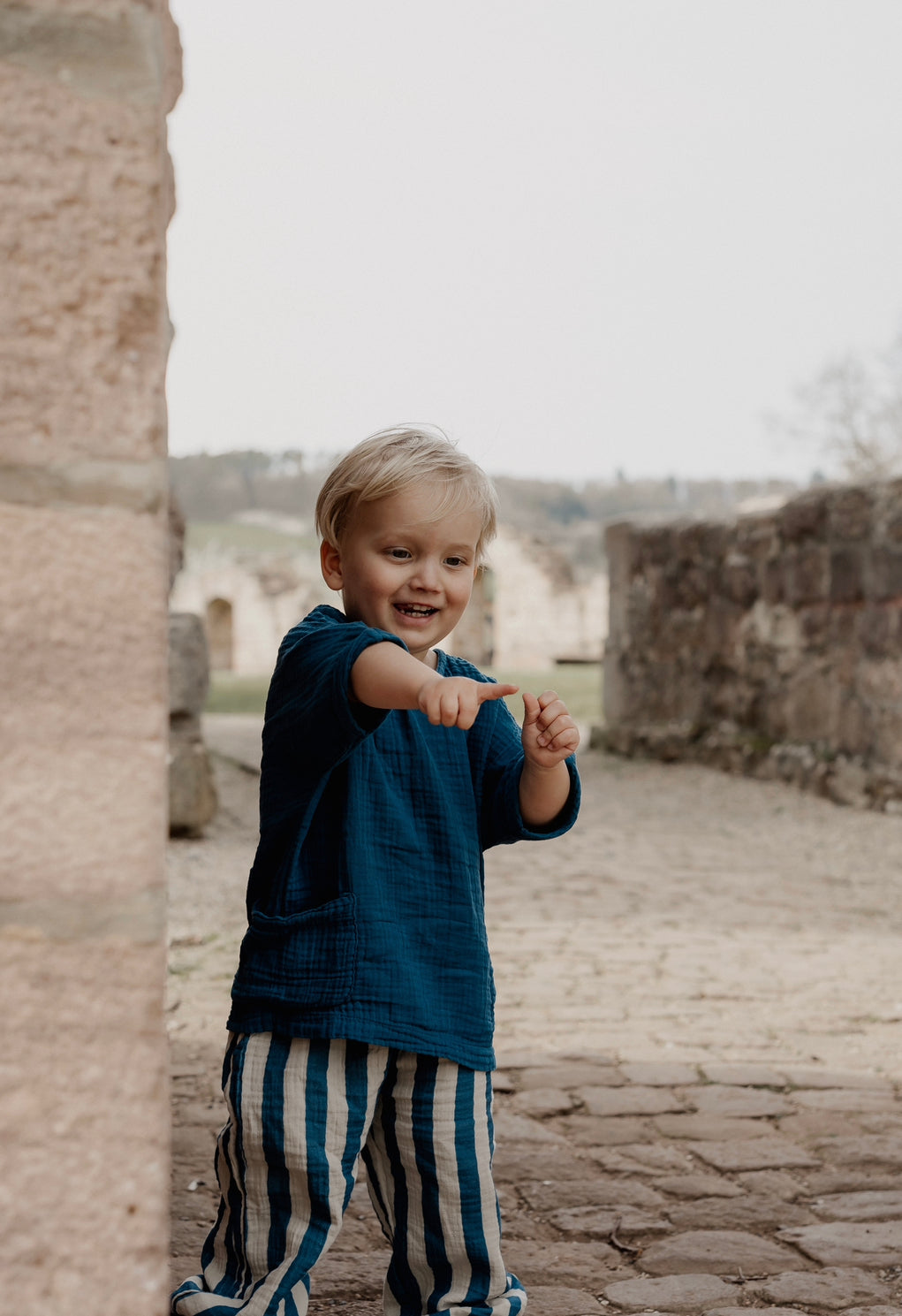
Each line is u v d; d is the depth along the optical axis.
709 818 8.75
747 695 10.82
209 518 47.31
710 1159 2.92
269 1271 1.69
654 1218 2.61
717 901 6.12
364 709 1.58
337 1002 1.66
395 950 1.70
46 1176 1.06
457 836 1.80
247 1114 1.69
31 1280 1.06
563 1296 2.27
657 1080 3.47
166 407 1.12
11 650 1.07
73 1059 1.07
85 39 1.07
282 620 31.66
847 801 8.98
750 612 10.70
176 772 6.93
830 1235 2.54
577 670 23.83
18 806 1.06
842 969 4.81
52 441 1.07
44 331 1.07
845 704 9.38
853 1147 3.00
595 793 9.95
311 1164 1.66
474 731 1.90
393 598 1.80
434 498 1.76
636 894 6.25
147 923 1.09
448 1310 1.75
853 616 9.23
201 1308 1.69
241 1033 1.75
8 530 1.07
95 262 1.08
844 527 9.30
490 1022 1.79
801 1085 3.45
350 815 1.73
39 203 1.06
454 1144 1.74
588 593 29.17
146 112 1.09
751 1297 2.28
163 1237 1.09
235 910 5.45
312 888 1.72
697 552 11.48
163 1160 1.09
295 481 47.34
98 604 1.08
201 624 7.27
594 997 4.33
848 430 30.77
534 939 5.20
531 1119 3.17
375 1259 2.42
